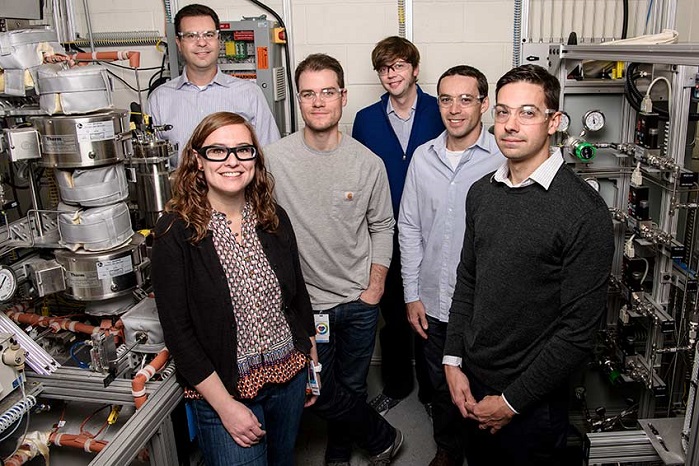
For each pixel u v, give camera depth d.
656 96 2.20
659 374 2.14
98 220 1.69
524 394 1.55
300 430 2.69
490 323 1.60
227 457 1.58
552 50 2.28
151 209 1.98
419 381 2.81
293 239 1.72
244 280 1.52
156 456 1.56
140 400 1.54
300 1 2.91
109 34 3.02
